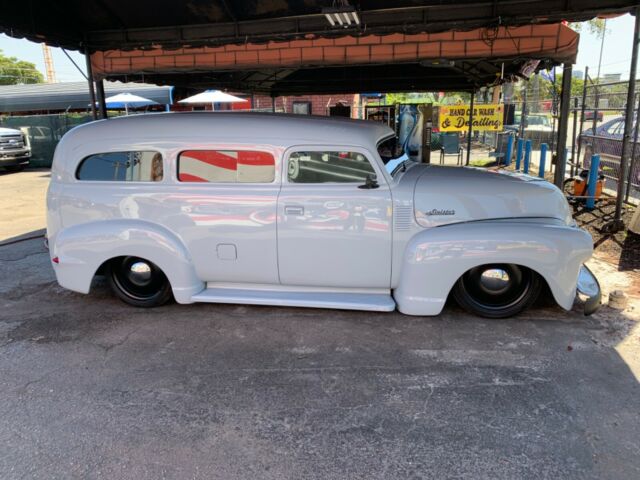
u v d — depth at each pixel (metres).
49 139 19.50
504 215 4.05
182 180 4.32
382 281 4.19
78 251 4.45
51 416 3.01
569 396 3.08
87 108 22.42
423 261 3.95
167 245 4.30
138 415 3.00
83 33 7.70
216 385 3.32
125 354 3.78
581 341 3.78
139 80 9.38
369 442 2.70
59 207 4.53
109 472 2.52
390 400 3.09
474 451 2.61
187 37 7.40
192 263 4.39
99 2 6.83
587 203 8.34
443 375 3.36
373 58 7.26
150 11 7.02
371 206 4.03
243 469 2.52
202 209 4.25
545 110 18.80
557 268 3.84
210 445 2.71
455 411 2.96
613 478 2.40
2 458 2.63
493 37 6.49
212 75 10.91
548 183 4.34
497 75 9.95
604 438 2.69
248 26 7.10
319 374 3.42
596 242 6.46
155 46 7.51
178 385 3.33
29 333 4.19
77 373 3.51
